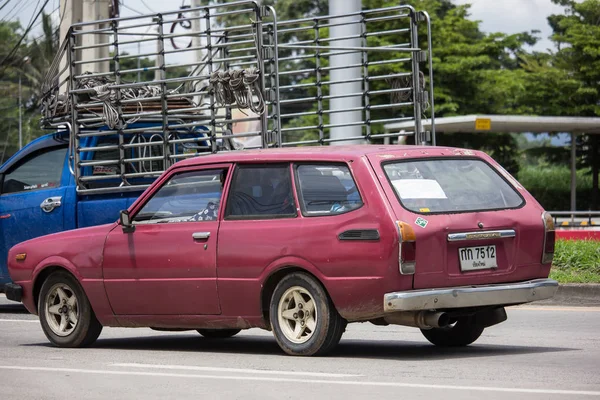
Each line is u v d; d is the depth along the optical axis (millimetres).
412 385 13047
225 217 16719
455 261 15328
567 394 12250
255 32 21875
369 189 15250
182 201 17391
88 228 18625
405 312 15164
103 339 20281
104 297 18031
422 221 15062
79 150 23812
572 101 98750
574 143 73625
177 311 17172
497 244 15828
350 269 15109
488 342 18391
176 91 25562
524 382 13242
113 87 23391
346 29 34031
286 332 16047
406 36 89562
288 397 12375
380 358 15914
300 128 24922
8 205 24984
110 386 13648
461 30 94688
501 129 70188
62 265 18516
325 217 15531
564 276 26531
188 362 15984
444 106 88812
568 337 19062
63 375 14766
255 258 16125
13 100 128250
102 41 42156
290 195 16094
